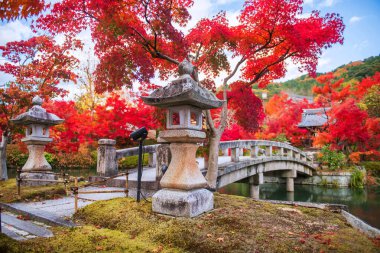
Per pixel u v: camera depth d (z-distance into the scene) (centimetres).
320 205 583
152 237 400
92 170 2041
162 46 890
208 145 1029
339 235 400
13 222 538
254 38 932
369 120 2405
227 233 386
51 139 938
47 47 1230
